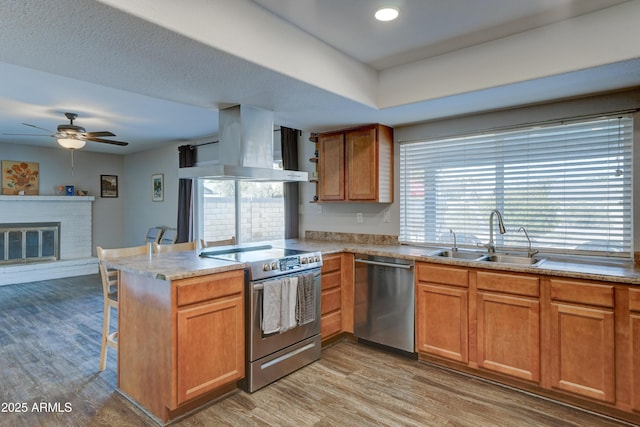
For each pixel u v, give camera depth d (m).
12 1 1.43
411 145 3.75
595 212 2.80
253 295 2.57
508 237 3.20
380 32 2.43
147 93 2.68
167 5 1.69
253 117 3.07
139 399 2.41
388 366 2.99
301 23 2.32
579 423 2.21
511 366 2.56
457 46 2.63
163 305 2.18
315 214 4.45
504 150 3.20
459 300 2.80
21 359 3.09
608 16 2.12
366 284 3.37
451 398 2.49
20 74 3.00
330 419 2.26
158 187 6.78
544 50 2.33
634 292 2.12
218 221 5.73
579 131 2.85
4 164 6.21
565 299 2.34
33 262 6.37
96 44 1.84
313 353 3.06
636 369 2.13
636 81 2.43
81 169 7.09
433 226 3.62
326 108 3.07
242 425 2.20
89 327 3.87
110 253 2.91
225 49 1.94
